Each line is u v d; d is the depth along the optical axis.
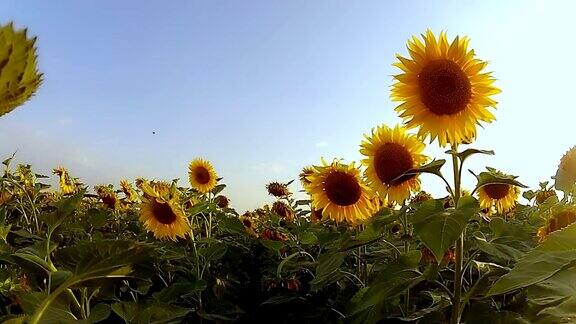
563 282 1.69
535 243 2.91
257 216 8.62
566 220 3.37
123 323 3.47
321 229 5.54
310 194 4.16
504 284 1.55
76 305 1.64
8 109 0.60
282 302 4.20
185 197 5.57
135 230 6.93
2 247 2.46
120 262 1.20
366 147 3.57
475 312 2.22
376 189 3.55
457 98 2.70
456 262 2.31
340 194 4.01
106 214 4.72
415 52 2.79
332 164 4.11
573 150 3.59
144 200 4.76
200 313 4.00
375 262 4.23
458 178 2.34
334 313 4.07
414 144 3.46
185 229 4.63
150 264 1.26
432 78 2.72
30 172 6.30
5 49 0.58
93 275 1.20
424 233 1.97
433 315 2.42
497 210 5.27
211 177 6.80
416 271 2.37
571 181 3.58
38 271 1.65
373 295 2.31
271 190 7.75
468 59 2.73
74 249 1.38
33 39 0.61
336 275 3.44
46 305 1.14
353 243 2.77
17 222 5.45
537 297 1.73
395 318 2.73
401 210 2.56
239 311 4.39
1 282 1.91
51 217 1.94
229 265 5.88
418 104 2.78
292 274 4.91
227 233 7.08
